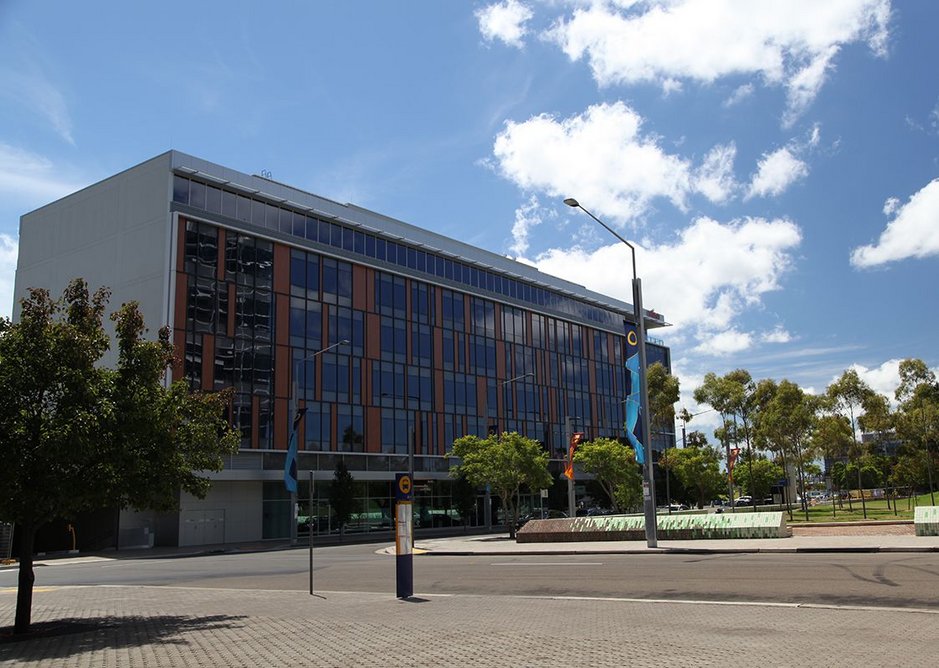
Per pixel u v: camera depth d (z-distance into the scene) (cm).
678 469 6588
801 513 5444
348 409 5675
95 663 891
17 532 4212
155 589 2017
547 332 7825
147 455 1305
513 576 1869
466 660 827
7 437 1182
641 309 2703
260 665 839
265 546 4566
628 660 798
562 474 7462
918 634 898
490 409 6931
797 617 1059
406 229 6359
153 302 4694
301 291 5494
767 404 5378
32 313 1275
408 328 6294
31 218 5547
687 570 1755
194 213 4866
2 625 1347
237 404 4941
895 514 4419
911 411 4716
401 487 1533
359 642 970
